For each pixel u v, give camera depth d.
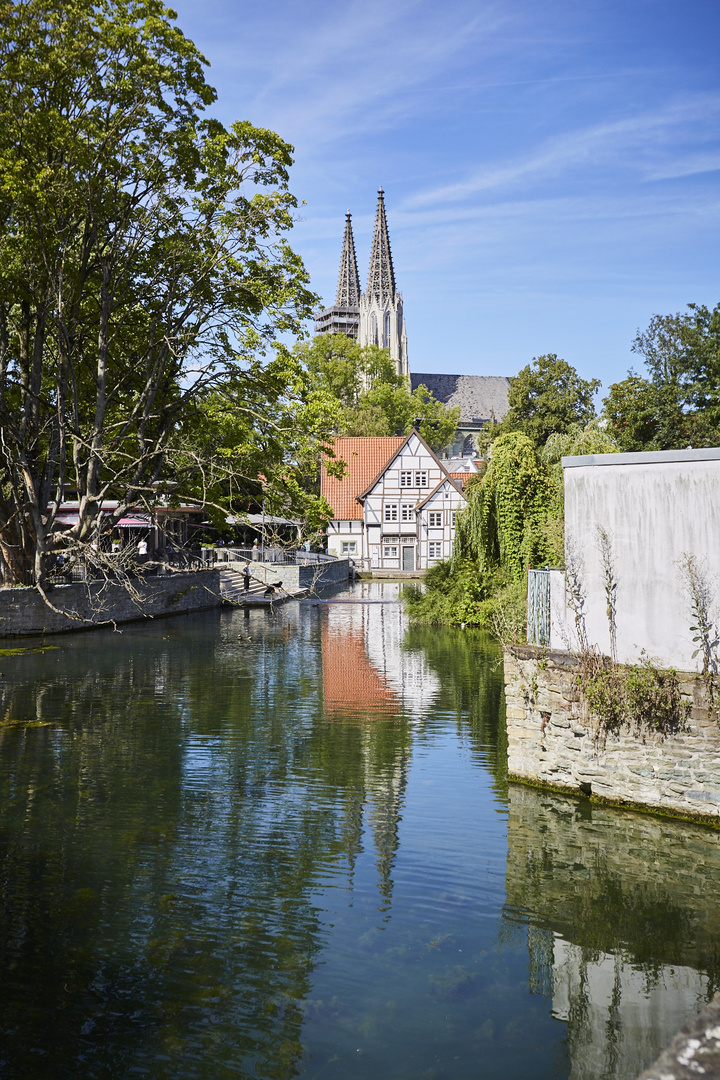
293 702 20.17
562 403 74.75
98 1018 7.30
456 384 149.25
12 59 24.28
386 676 23.78
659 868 10.42
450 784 13.80
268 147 28.77
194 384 30.36
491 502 34.75
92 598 34.38
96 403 30.59
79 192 25.95
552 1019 7.38
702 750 11.61
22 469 30.39
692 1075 1.73
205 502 28.92
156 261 29.19
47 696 20.62
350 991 7.77
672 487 11.77
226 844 11.24
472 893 9.83
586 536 12.64
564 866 10.49
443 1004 7.61
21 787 13.59
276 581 52.78
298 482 29.31
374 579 71.94
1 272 26.02
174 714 18.77
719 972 8.19
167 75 26.05
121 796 13.18
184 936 8.75
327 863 10.64
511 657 13.80
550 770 13.35
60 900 9.52
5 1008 7.42
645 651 12.13
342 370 96.00
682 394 52.03
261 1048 6.92
